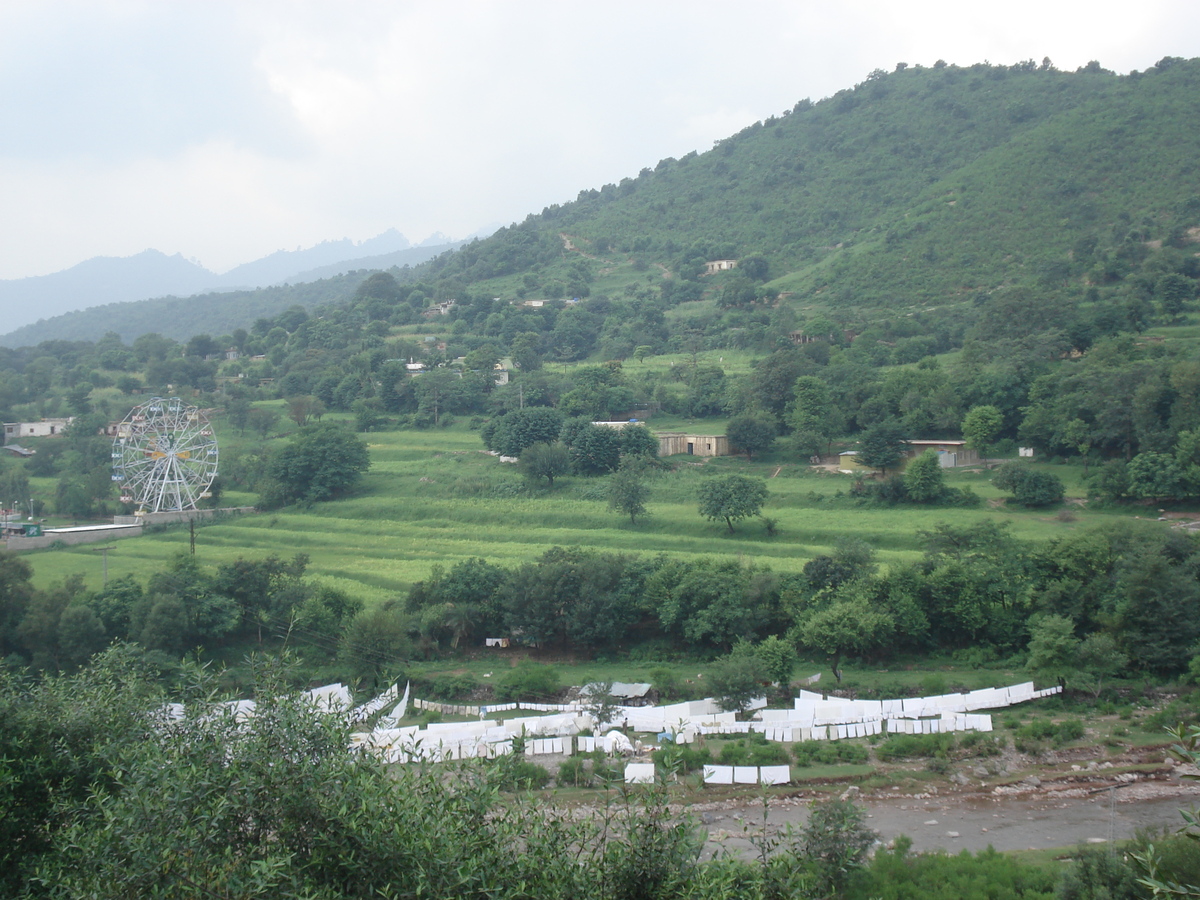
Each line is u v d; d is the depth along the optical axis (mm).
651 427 149500
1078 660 64188
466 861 19328
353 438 134375
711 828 45656
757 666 63469
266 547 108625
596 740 56781
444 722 62719
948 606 72062
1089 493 100000
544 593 76562
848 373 142125
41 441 160750
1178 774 50969
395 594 86750
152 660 67250
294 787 21797
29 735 27672
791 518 103938
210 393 196625
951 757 54719
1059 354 141500
